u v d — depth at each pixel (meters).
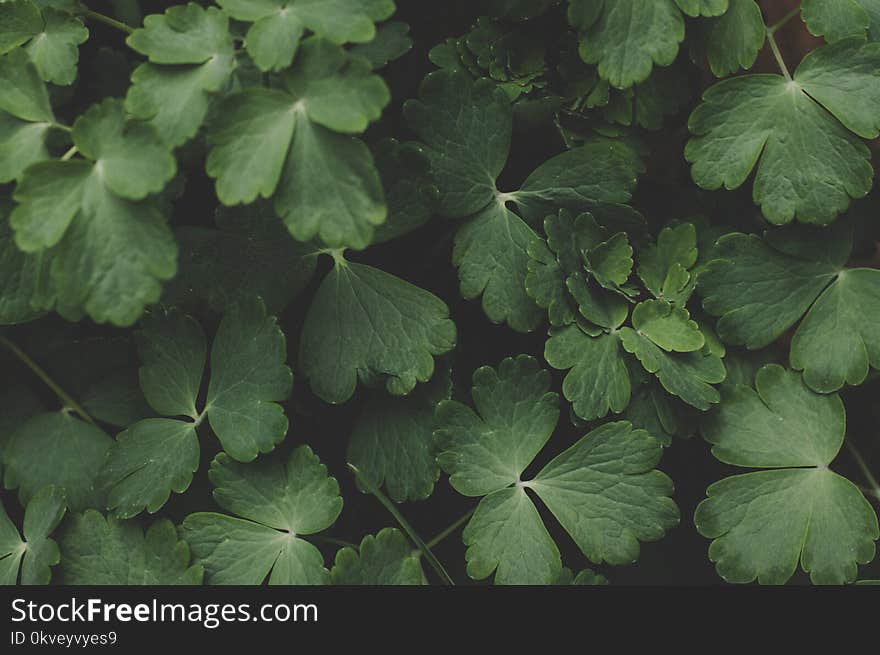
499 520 0.44
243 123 0.40
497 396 0.44
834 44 0.44
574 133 0.45
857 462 0.47
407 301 0.44
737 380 0.46
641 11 0.43
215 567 0.44
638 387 0.45
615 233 0.45
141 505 0.44
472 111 0.44
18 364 0.46
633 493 0.44
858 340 0.45
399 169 0.43
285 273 0.44
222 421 0.44
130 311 0.40
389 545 0.44
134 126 0.40
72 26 0.43
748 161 0.44
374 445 0.45
